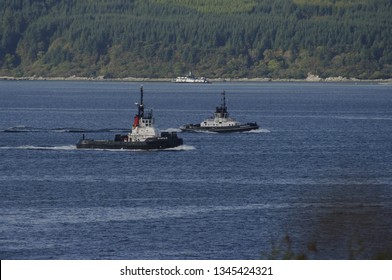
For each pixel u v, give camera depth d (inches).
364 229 6914.4
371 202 6195.9
